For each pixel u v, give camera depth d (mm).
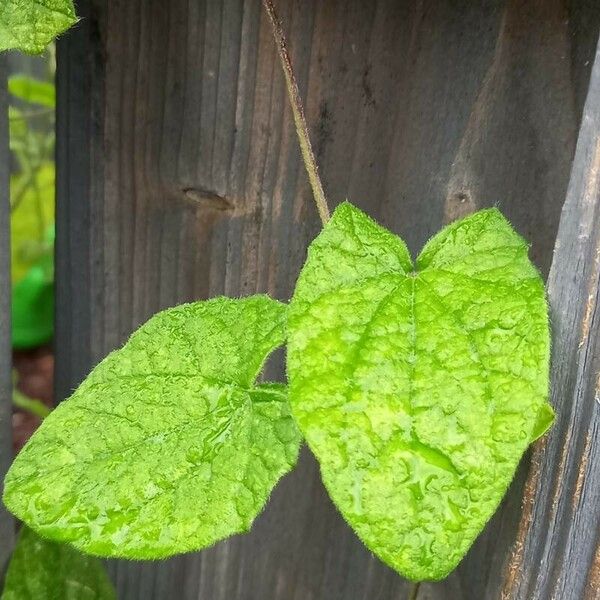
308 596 319
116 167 297
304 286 175
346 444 154
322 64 254
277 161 271
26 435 574
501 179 235
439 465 153
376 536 149
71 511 193
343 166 261
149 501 192
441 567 148
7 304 288
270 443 195
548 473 196
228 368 206
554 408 191
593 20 210
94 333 324
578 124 218
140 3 273
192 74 273
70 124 301
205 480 193
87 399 208
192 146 282
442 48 237
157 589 351
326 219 224
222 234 288
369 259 182
